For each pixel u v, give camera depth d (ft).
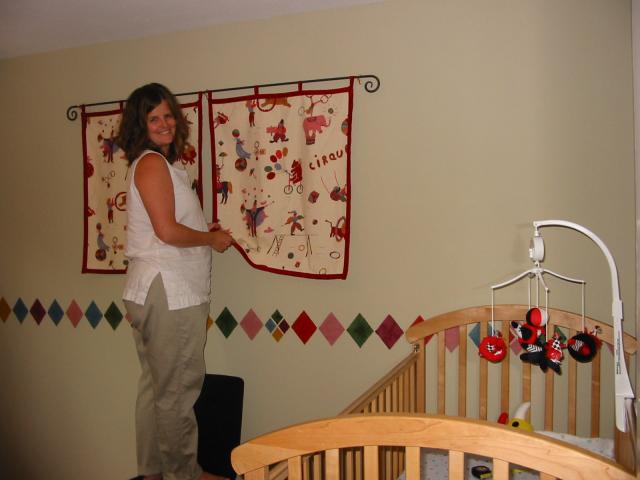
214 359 7.89
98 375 8.61
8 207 9.12
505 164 6.42
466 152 6.57
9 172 9.09
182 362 6.18
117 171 8.16
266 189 7.34
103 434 8.66
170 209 5.89
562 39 6.17
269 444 3.52
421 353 6.58
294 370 7.47
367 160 6.97
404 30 6.76
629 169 5.99
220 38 7.64
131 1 6.82
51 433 9.01
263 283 7.56
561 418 6.38
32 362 9.07
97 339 8.57
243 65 7.54
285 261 7.29
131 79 8.18
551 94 6.23
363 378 7.13
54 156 8.75
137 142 6.15
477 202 6.55
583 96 6.12
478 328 6.63
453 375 6.74
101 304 8.51
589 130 6.11
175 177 6.17
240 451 3.57
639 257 3.26
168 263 6.07
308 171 7.12
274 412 7.60
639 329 3.24
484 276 6.56
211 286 7.84
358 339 7.12
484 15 6.43
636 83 3.39
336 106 6.98
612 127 6.03
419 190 6.77
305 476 3.80
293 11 7.18
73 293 8.70
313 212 7.11
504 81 6.38
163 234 5.81
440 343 6.55
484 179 6.51
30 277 9.00
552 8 6.19
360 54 6.96
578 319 5.94
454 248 6.66
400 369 5.91
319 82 7.14
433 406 6.82
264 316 7.58
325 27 7.11
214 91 7.64
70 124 8.61
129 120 6.14
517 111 6.35
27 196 8.98
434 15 6.63
